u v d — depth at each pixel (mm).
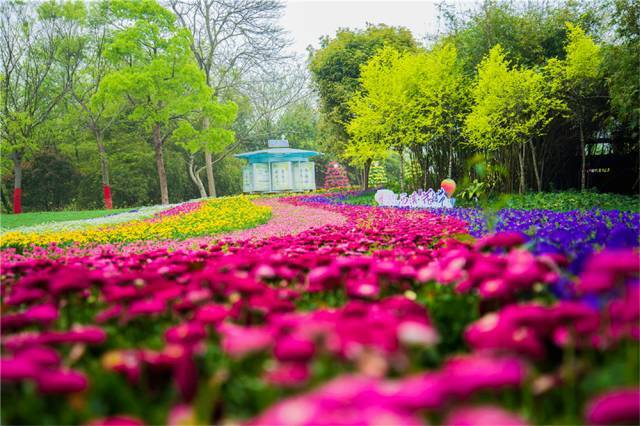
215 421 1525
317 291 2678
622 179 16734
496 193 17266
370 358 1521
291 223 11750
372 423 1051
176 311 2270
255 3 32312
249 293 2279
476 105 17656
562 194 14391
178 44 25203
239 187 40812
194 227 9906
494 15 18219
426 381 1223
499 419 1071
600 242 3836
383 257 3809
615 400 1143
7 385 1633
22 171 32094
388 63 20875
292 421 1076
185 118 32531
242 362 1855
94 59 28812
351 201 20250
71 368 1925
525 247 3057
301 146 43688
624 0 12789
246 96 39656
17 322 2168
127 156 33844
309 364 1673
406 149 22750
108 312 2324
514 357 1547
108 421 1299
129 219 14375
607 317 1822
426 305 2527
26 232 11359
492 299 2197
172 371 1631
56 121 30453
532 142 16719
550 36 17703
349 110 26203
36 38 27297
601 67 13422
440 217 9805
